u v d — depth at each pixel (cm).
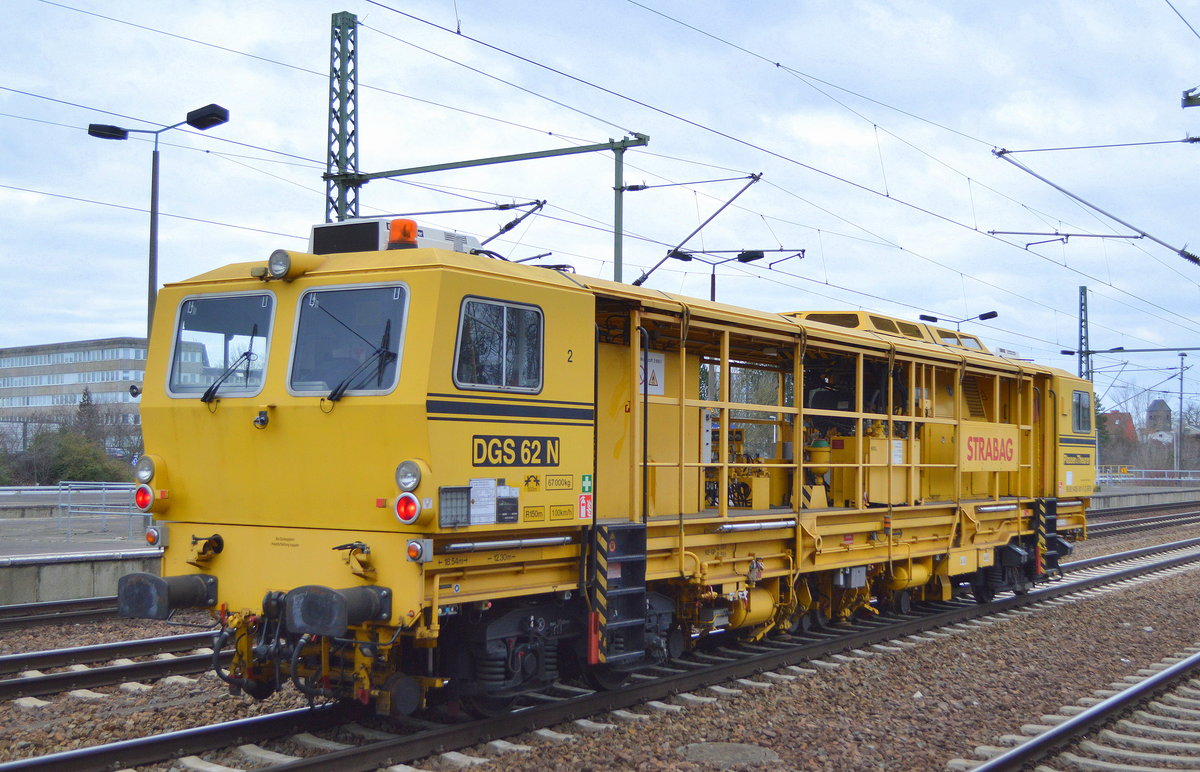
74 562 1434
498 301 766
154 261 1870
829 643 1163
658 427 1056
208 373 810
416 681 747
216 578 793
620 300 902
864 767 750
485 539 760
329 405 737
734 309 1065
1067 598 1662
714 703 921
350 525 736
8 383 8388
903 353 1305
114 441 4847
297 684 714
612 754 759
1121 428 9769
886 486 1280
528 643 822
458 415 726
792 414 1248
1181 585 1808
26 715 836
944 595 1448
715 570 1032
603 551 854
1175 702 956
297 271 772
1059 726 816
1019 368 1600
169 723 809
